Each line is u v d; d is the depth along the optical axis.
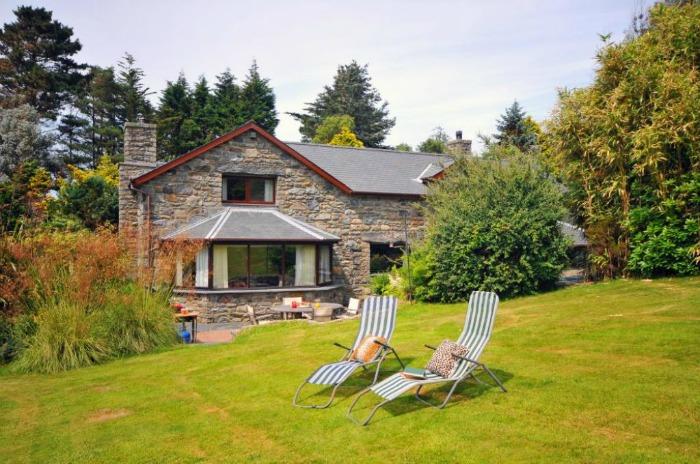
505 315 12.45
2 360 11.52
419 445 5.68
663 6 15.68
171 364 10.80
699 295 11.30
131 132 21.70
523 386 7.22
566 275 21.19
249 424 6.88
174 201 20.86
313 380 7.26
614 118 14.22
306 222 22.69
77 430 7.20
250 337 13.56
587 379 7.19
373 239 23.39
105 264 12.52
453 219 16.36
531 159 16.83
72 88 49.78
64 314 11.48
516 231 15.54
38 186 31.92
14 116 38.78
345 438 6.09
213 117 47.31
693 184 12.81
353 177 24.16
